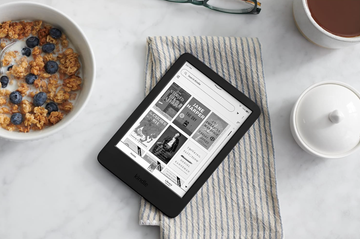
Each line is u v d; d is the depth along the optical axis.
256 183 0.75
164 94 0.73
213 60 0.76
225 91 0.74
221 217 0.74
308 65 0.79
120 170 0.71
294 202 0.78
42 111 0.69
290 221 0.77
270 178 0.75
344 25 0.71
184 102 0.73
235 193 0.75
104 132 0.75
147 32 0.77
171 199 0.71
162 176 0.72
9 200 0.73
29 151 0.74
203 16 0.78
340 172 0.78
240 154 0.75
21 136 0.64
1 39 0.69
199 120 0.73
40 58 0.70
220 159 0.72
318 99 0.71
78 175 0.74
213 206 0.74
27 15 0.68
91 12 0.76
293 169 0.78
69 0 0.75
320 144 0.70
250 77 0.76
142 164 0.72
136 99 0.76
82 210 0.74
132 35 0.76
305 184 0.78
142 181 0.71
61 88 0.71
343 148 0.70
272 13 0.79
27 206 0.73
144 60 0.76
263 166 0.75
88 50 0.67
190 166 0.72
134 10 0.77
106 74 0.76
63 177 0.74
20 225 0.73
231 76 0.76
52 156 0.74
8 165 0.73
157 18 0.77
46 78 0.71
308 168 0.78
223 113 0.73
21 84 0.69
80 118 0.75
